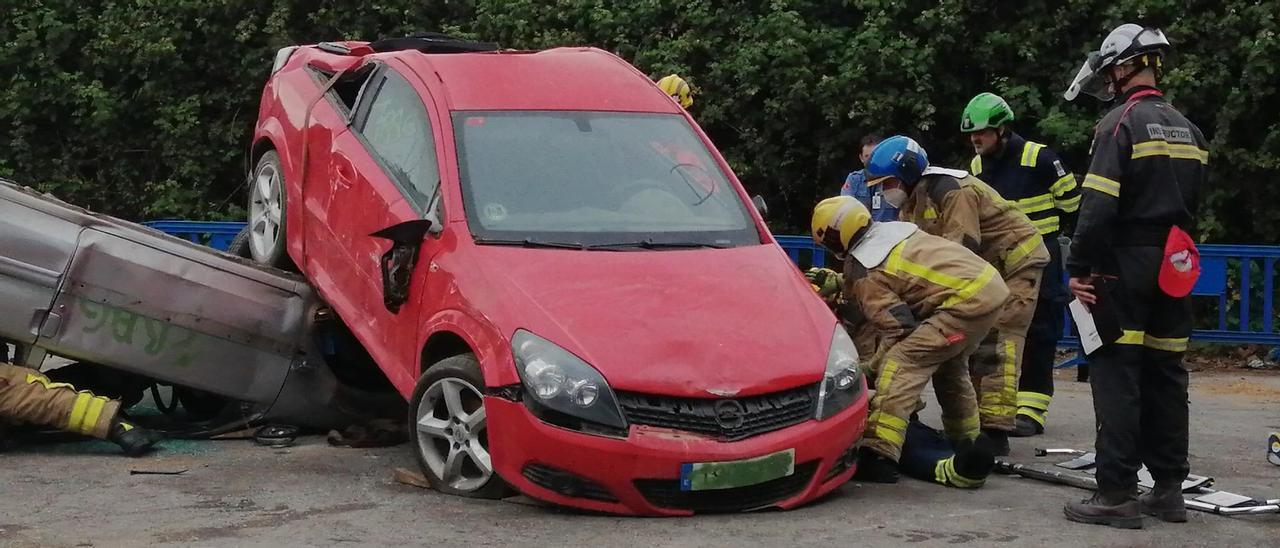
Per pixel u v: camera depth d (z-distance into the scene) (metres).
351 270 7.40
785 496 6.20
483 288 6.29
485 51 8.62
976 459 6.72
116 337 7.47
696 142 7.49
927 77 14.77
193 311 7.59
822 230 7.06
